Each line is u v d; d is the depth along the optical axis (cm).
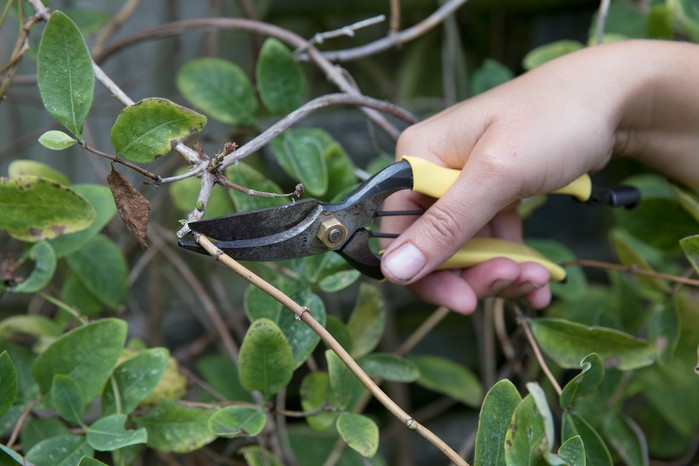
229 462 72
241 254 51
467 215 54
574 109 56
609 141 58
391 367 60
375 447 53
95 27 72
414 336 76
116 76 84
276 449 65
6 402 50
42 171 59
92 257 64
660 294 64
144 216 49
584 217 100
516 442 48
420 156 58
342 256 56
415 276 55
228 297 88
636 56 59
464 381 73
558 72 58
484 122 57
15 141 82
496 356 96
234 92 67
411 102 96
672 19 68
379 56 105
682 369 75
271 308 58
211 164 49
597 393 64
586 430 54
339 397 55
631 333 74
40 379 54
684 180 62
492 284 60
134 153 49
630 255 63
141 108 48
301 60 67
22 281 57
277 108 65
